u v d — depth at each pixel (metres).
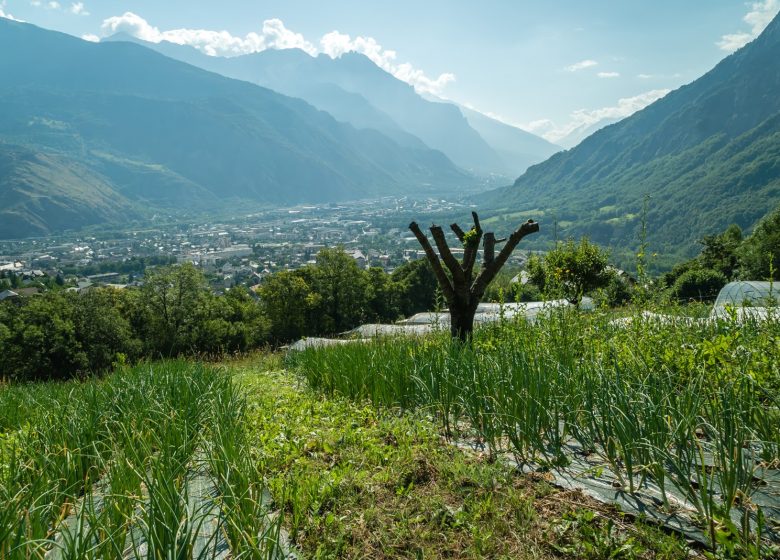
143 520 2.68
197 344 47.34
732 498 2.83
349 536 3.07
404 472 3.89
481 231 9.55
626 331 6.57
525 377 4.64
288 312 54.06
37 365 35.75
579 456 4.18
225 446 3.74
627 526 2.99
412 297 58.59
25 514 2.69
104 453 4.39
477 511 3.23
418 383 5.77
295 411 6.31
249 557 2.58
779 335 5.30
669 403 3.83
